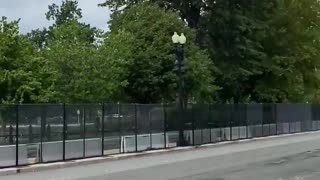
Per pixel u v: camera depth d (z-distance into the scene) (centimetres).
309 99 7050
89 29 4491
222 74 4719
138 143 2923
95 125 2619
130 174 1880
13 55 3055
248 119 4288
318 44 5781
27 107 2239
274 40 5500
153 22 3941
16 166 2147
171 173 1881
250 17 5044
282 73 5278
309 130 5556
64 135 2427
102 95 3544
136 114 2922
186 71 3731
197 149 3222
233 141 3859
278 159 2416
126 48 3734
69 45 3716
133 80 3806
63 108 2428
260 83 5372
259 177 1709
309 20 5756
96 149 2612
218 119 3822
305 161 2302
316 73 5931
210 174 1820
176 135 3291
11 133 2156
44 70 3189
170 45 3791
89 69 3491
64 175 1914
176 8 4781
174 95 3884
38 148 2286
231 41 4922
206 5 4866
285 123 4994
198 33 4869
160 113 3138
